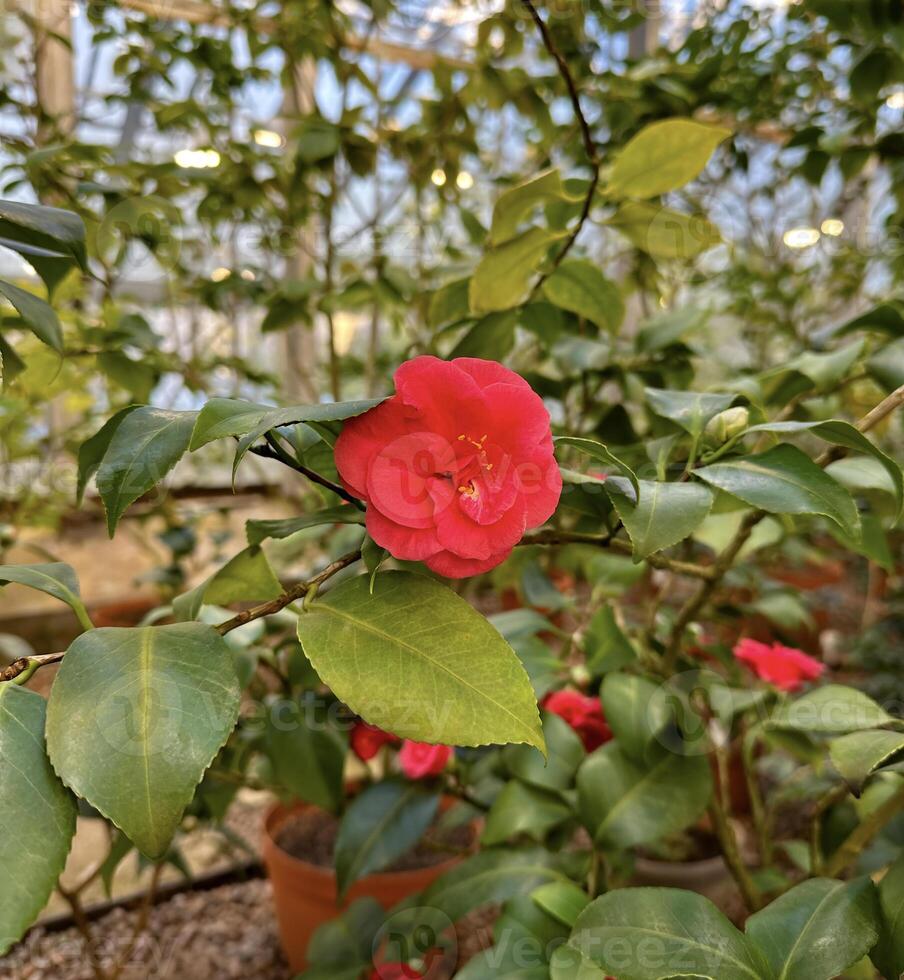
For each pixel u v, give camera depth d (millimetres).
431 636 291
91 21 776
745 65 822
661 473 390
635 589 1013
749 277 1034
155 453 284
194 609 397
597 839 473
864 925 325
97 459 337
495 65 801
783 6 846
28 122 774
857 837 422
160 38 778
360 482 271
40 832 244
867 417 370
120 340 635
